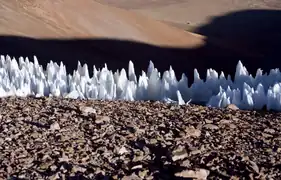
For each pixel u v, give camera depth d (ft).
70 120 16.65
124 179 11.91
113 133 15.16
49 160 13.20
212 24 175.83
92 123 16.26
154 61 93.35
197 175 11.89
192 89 23.47
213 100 20.59
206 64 101.09
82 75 27.55
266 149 13.70
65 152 13.66
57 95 22.34
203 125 15.98
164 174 12.21
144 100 21.81
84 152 13.69
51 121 16.51
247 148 13.82
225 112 18.10
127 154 13.52
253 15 188.65
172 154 13.10
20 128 15.83
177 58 99.40
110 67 77.66
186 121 16.46
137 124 16.12
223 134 15.10
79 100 20.25
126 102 19.94
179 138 14.61
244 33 159.53
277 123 16.44
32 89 24.18
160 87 23.08
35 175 12.34
